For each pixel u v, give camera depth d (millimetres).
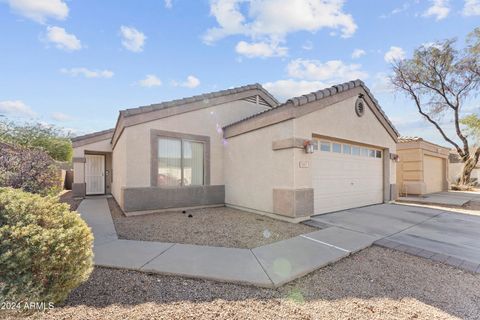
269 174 8422
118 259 4406
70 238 2918
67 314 2779
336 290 3584
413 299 3371
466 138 19906
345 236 6066
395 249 5297
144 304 3068
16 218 2832
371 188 11203
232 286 3619
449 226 7250
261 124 8711
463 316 3000
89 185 15141
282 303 3217
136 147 8602
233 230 6590
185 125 9695
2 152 7211
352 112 9844
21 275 2561
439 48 17562
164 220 7742
